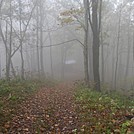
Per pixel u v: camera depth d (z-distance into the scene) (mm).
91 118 9547
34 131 8344
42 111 11227
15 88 15867
